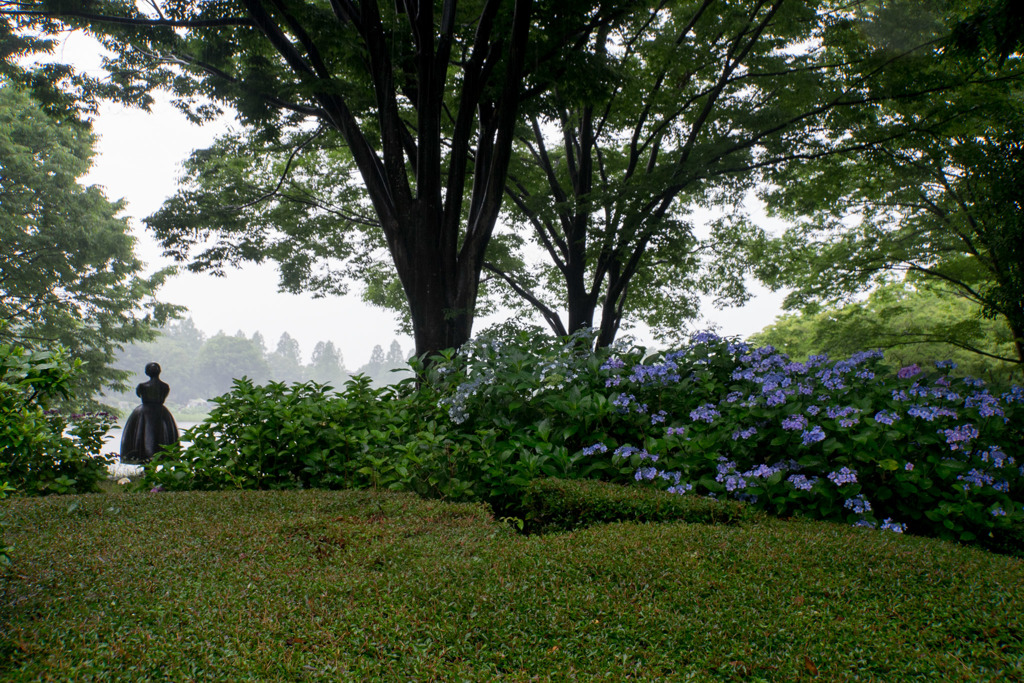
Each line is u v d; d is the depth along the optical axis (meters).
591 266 16.41
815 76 12.20
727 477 4.30
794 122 12.43
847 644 2.23
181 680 1.95
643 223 12.45
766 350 5.56
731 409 4.71
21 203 23.59
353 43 9.38
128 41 11.44
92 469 6.91
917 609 2.52
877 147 12.63
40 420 5.25
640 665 2.11
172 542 3.22
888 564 2.97
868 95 12.09
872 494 4.34
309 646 2.16
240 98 11.07
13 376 3.10
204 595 2.53
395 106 9.64
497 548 3.10
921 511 4.32
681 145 14.03
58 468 6.55
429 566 2.83
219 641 2.17
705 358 5.58
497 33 9.56
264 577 2.73
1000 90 11.60
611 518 3.84
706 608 2.48
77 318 25.89
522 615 2.38
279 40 10.19
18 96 25.42
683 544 3.14
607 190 12.60
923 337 17.11
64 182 25.20
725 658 2.16
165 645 2.13
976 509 4.13
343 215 15.48
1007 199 12.03
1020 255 12.11
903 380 5.29
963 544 4.18
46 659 2.04
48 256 23.62
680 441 4.53
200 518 3.67
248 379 5.92
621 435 4.99
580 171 14.60
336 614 2.38
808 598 2.60
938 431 4.39
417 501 3.97
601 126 14.37
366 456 4.91
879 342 17.11
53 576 2.75
